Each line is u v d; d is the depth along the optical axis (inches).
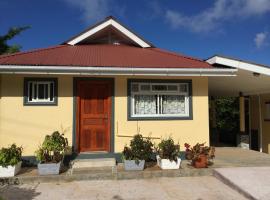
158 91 368.2
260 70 362.9
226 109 763.4
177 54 450.0
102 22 457.4
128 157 310.8
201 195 247.8
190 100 369.4
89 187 272.4
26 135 338.3
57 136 311.4
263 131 548.4
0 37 852.6
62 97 347.6
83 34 458.0
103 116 360.8
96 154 347.6
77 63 334.0
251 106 596.7
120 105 358.0
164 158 315.3
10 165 289.0
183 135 365.7
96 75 339.6
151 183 284.7
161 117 363.9
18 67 309.7
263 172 298.7
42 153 302.4
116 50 443.8
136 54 422.6
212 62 378.9
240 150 471.8
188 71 343.9
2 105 335.6
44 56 369.4
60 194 252.4
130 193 254.4
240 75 390.9
